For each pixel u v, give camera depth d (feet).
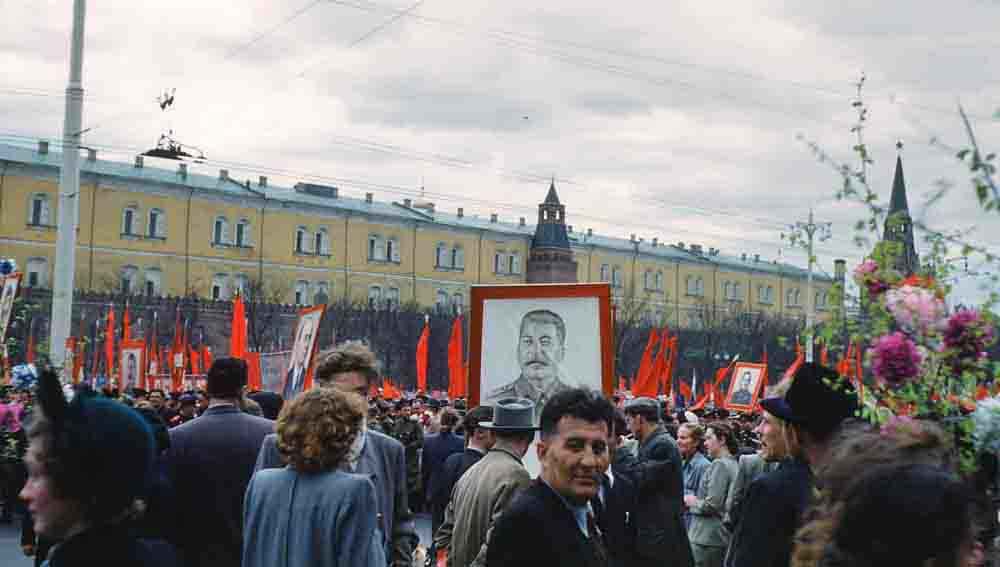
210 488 23.99
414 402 100.63
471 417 31.19
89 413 10.89
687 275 441.27
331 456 18.63
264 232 346.13
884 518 9.28
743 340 368.27
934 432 10.60
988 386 15.24
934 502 9.22
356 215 365.61
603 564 16.11
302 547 18.24
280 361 59.93
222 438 24.45
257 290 334.65
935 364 15.24
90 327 295.28
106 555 10.75
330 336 322.96
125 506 11.02
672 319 434.30
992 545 15.01
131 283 320.29
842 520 9.58
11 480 52.21
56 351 72.02
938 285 15.55
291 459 18.66
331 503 18.35
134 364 83.30
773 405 17.67
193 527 23.93
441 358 332.19
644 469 29.45
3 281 38.75
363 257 367.25
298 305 335.67
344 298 354.33
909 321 15.11
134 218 322.14
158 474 23.21
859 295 16.08
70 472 10.63
